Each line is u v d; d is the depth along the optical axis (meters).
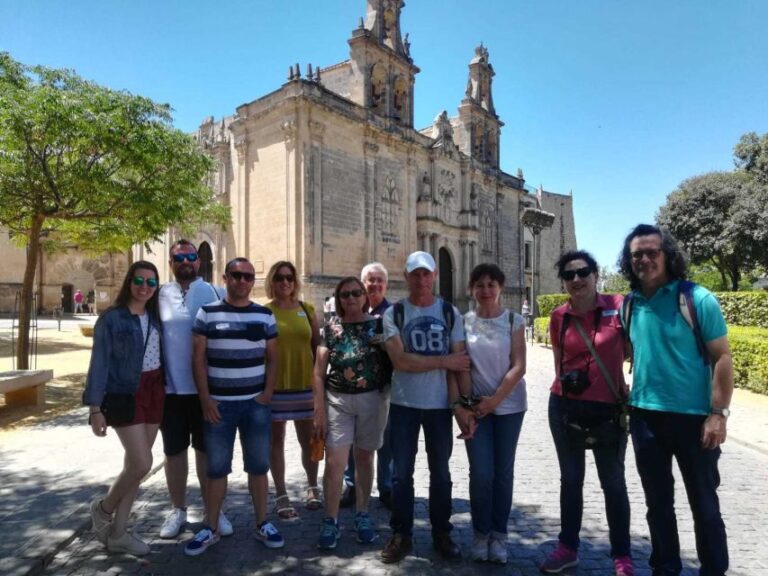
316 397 5.30
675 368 4.20
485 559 4.91
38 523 5.46
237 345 5.14
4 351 21.08
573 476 4.78
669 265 4.34
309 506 6.21
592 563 4.91
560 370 4.88
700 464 4.12
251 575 4.68
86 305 47.72
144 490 6.74
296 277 6.18
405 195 36.84
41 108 11.80
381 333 5.36
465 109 45.78
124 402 4.79
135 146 13.23
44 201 13.62
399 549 4.93
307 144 29.08
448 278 42.34
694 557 5.02
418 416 5.05
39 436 9.12
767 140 35.56
